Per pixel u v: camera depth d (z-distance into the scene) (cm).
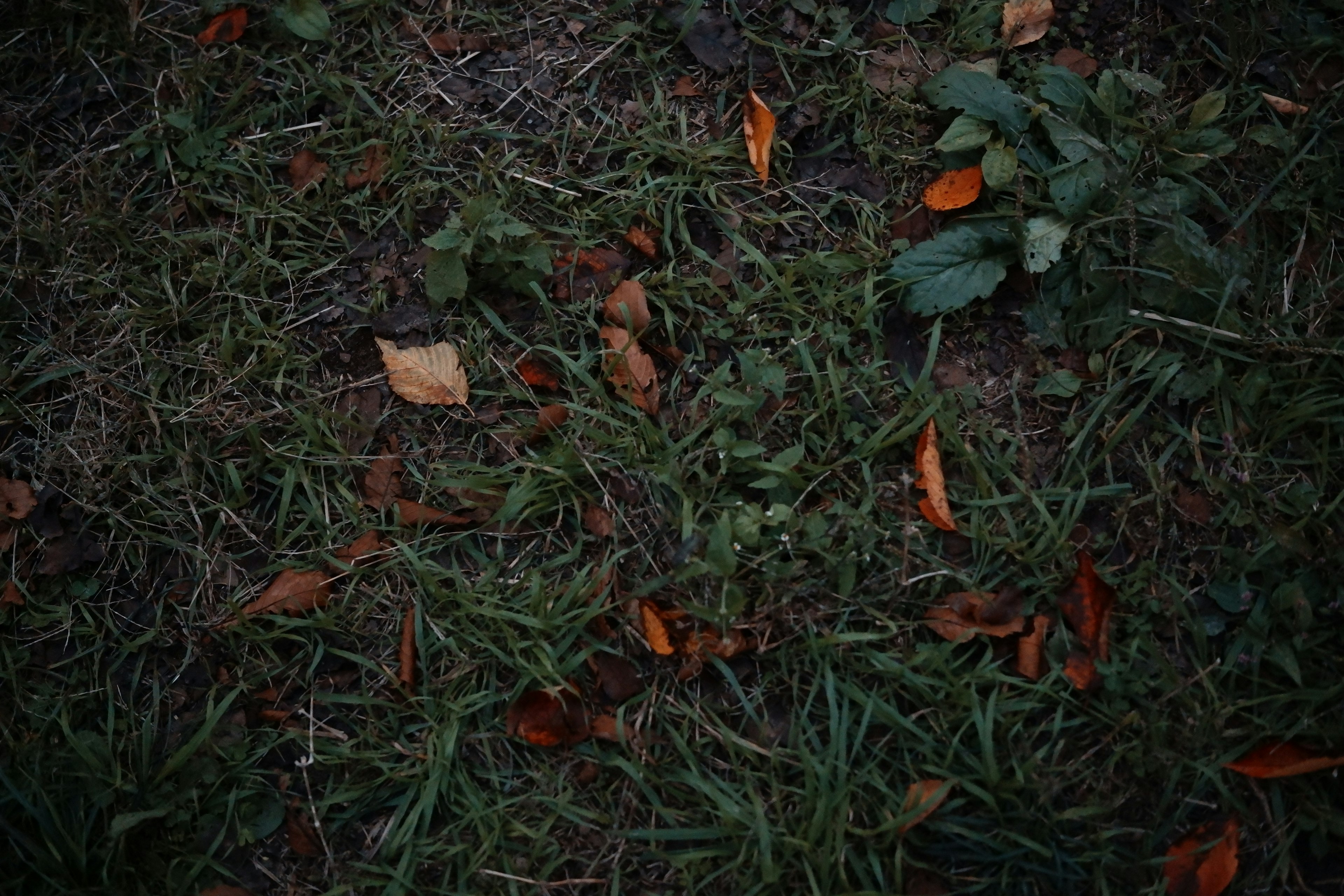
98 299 241
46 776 204
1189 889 188
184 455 224
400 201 246
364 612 214
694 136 249
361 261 244
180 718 210
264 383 233
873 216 238
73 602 219
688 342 231
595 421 223
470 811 198
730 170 244
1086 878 189
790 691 204
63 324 240
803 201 240
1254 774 192
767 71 253
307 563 218
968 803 195
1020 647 201
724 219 240
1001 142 230
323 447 227
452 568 217
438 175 248
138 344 236
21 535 222
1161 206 227
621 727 198
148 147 254
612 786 199
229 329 237
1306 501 211
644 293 227
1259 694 201
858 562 207
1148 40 251
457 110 255
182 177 251
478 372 230
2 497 223
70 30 266
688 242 235
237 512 224
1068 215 226
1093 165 228
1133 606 206
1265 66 248
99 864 198
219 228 248
